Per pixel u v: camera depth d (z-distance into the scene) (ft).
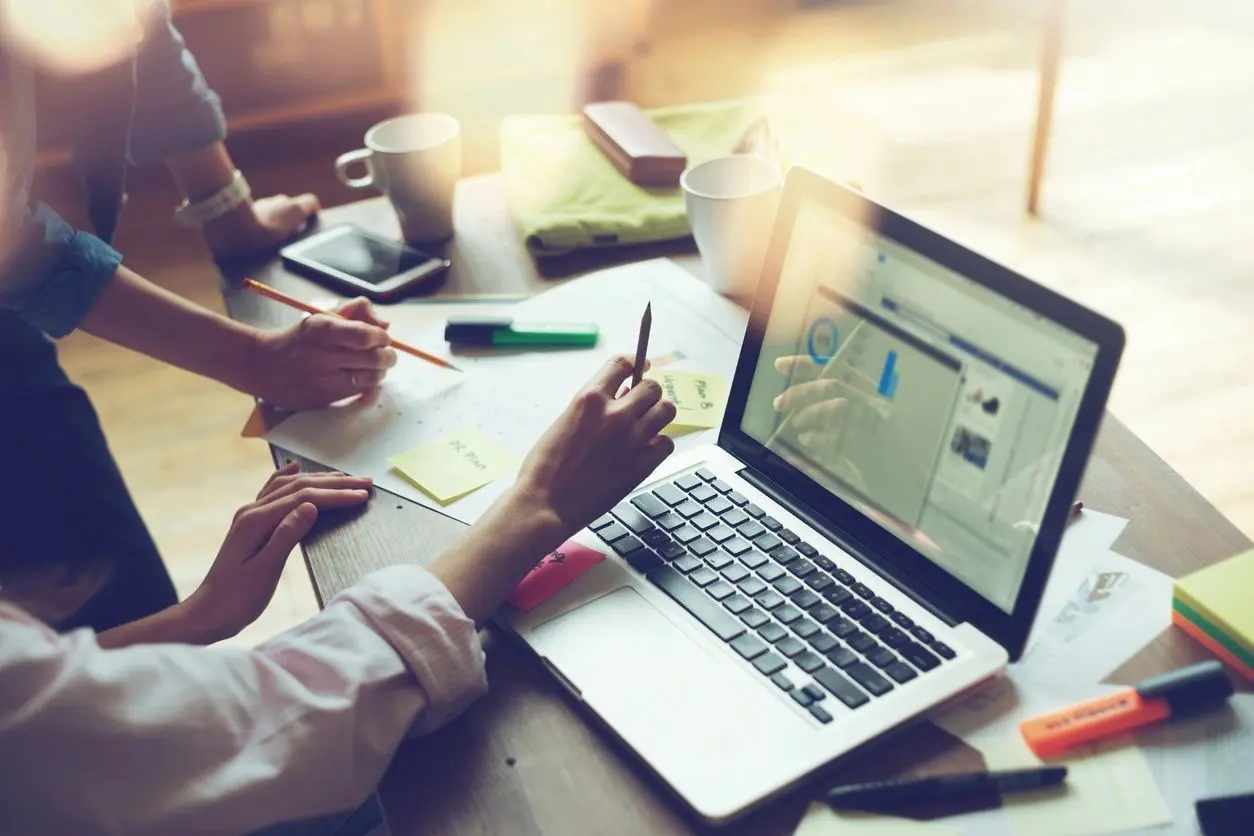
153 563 4.64
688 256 3.87
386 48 10.14
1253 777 1.99
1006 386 2.24
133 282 3.48
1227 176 8.90
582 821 2.03
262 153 9.73
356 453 3.06
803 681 2.20
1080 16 11.71
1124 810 1.95
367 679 2.12
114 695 1.90
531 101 10.28
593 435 2.58
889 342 2.46
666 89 10.64
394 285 3.72
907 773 2.06
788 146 4.16
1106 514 2.60
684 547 2.58
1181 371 6.96
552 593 2.47
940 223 8.49
